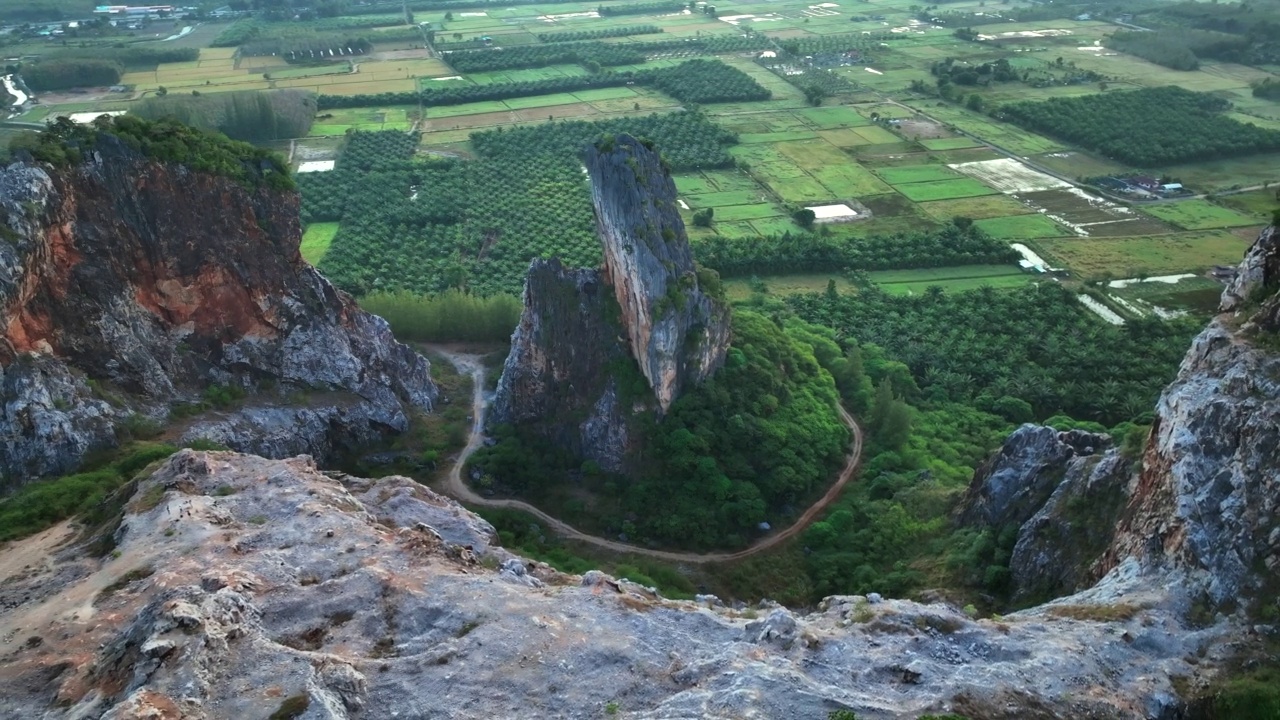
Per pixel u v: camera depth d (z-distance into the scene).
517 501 125.88
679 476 122.88
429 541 70.50
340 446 134.50
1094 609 68.12
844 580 108.25
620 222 127.19
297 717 48.00
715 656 57.84
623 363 130.38
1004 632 63.81
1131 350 165.62
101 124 120.06
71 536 79.56
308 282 137.88
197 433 115.00
